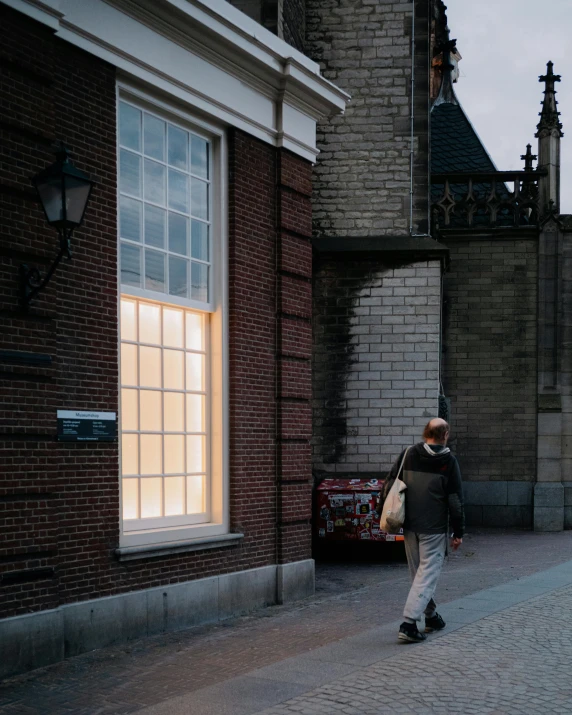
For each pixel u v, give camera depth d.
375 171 14.48
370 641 7.35
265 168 9.94
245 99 9.56
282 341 9.95
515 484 17.58
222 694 5.84
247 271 9.53
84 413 7.32
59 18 7.10
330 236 14.47
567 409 17.55
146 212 8.38
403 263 14.16
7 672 6.39
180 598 8.22
